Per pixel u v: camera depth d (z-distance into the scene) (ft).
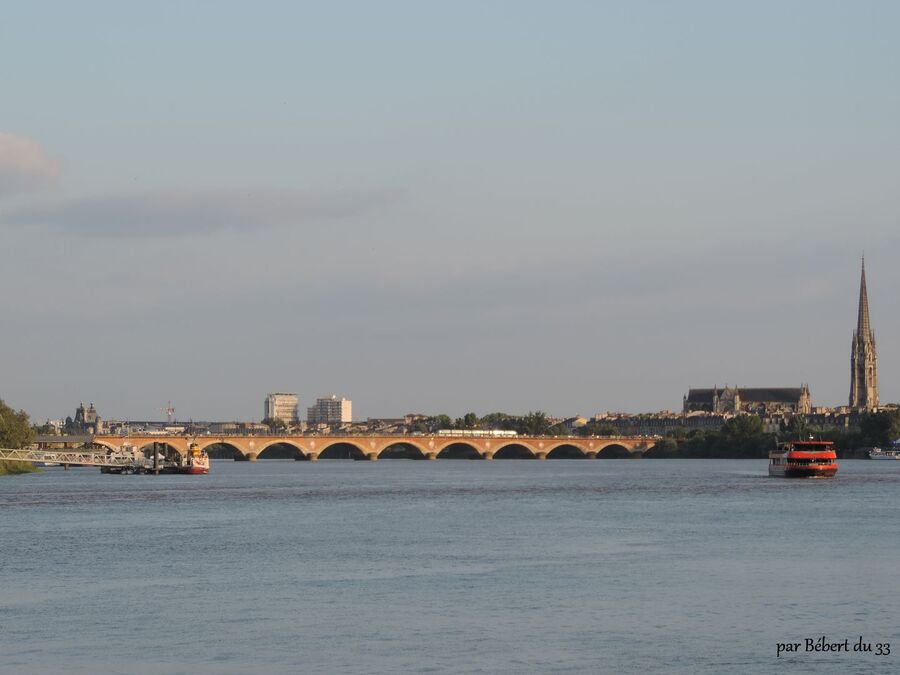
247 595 600.80
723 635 507.30
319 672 449.48
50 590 615.98
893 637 502.38
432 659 467.52
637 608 564.30
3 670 452.35
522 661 464.65
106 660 466.70
